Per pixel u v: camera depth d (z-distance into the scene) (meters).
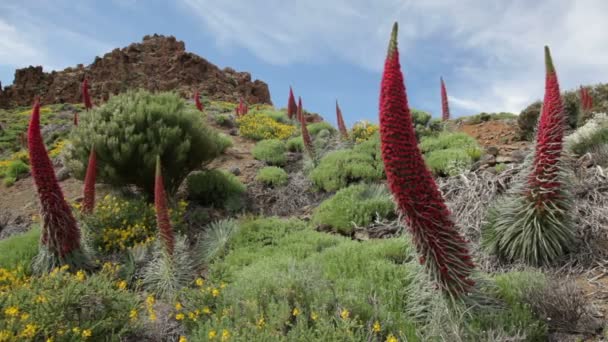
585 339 3.02
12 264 5.63
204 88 48.16
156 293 4.97
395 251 4.79
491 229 4.59
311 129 14.95
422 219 3.01
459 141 9.20
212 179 8.87
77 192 10.13
